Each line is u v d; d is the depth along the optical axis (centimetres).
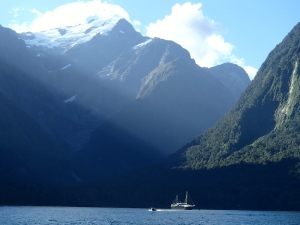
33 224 17600
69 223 18338
